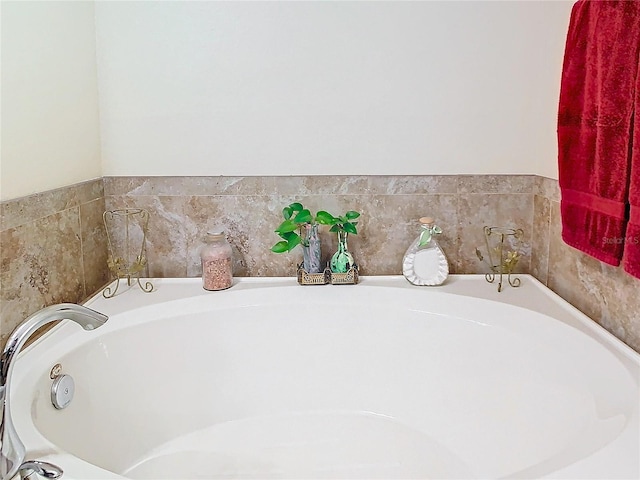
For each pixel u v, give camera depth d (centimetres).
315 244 180
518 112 181
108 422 143
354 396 171
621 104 120
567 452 98
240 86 179
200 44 177
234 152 183
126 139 182
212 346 167
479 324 156
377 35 176
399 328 167
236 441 160
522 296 169
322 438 160
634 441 93
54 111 152
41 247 144
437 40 177
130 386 152
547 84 176
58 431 124
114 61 178
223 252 179
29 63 139
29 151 140
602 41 126
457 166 184
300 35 176
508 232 187
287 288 178
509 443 141
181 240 188
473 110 181
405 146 183
